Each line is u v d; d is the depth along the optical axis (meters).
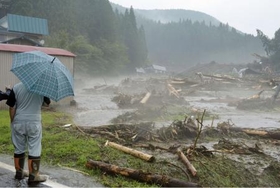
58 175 5.15
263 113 16.05
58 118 11.55
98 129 8.75
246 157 7.05
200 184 5.32
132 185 4.85
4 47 12.72
